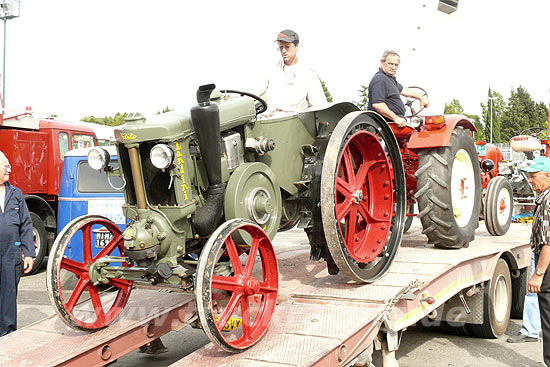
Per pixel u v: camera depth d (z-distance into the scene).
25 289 7.05
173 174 2.95
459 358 4.36
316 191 3.52
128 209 3.08
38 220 8.10
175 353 4.51
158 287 3.30
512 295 5.46
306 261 4.65
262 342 2.87
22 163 8.11
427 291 3.73
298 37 4.37
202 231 3.10
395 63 4.83
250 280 2.88
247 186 3.21
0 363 2.86
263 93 4.48
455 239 4.65
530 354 4.45
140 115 2.98
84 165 6.84
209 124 2.93
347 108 4.02
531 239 3.86
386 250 3.93
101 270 3.27
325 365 2.66
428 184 4.55
